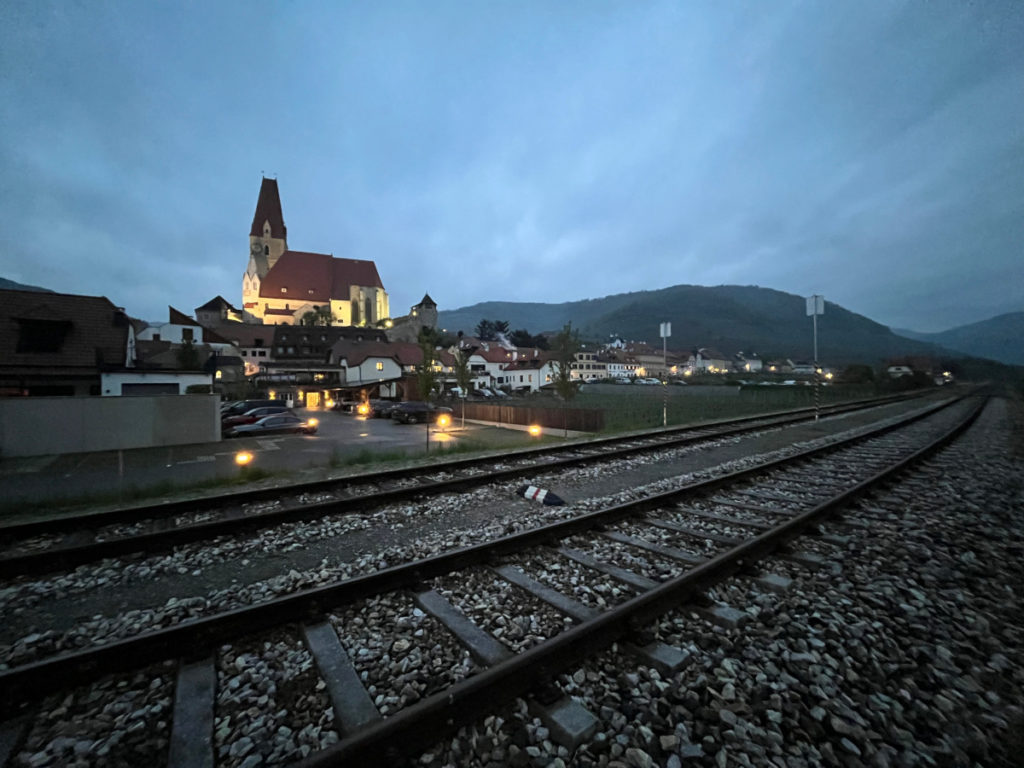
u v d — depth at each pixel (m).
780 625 3.70
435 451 14.74
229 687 3.00
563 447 13.62
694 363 148.12
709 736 2.55
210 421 19.55
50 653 3.59
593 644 3.24
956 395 56.50
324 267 111.94
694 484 7.91
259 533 6.20
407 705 2.79
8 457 16.22
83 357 24.30
